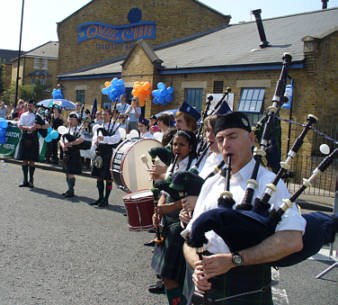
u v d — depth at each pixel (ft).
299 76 38.60
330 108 39.11
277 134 12.28
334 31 38.40
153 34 72.84
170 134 15.12
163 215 11.13
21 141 29.27
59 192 28.48
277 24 54.90
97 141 25.09
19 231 18.49
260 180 6.81
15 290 12.64
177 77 50.93
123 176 21.71
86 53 79.10
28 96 129.59
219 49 52.44
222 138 7.00
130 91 56.70
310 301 13.01
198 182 8.87
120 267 15.12
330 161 6.48
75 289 13.02
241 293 6.64
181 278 10.62
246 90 43.29
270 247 5.98
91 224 20.66
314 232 6.48
